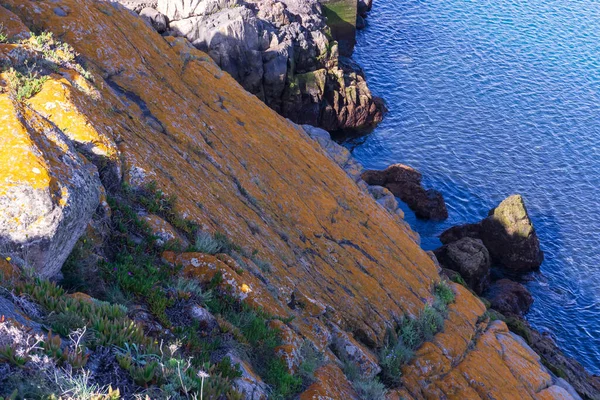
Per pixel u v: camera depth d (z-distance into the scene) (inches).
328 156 1152.2
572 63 2709.2
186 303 465.1
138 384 311.1
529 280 1621.6
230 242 615.8
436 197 1774.1
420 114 2284.7
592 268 1686.8
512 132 2239.2
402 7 3120.1
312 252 788.0
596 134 2263.8
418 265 967.6
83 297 371.9
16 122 396.5
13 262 355.9
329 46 2107.5
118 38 794.2
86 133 532.1
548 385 904.9
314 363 535.8
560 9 3216.0
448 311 920.9
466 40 2837.1
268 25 1945.1
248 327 504.1
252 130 925.2
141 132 651.5
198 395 328.5
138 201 551.5
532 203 1916.8
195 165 714.8
